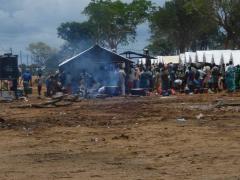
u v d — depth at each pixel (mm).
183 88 48250
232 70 45156
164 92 45781
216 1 89125
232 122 22812
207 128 20828
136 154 15273
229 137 18125
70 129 21859
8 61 43969
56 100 36062
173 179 11641
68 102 37031
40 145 17562
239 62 59469
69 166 13602
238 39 91812
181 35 113312
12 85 44125
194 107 30844
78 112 29891
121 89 44406
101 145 17234
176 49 121625
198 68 50938
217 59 62281
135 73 46156
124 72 44500
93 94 43531
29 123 24484
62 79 46250
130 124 23125
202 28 108688
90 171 12859
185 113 27516
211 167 12945
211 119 24219
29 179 12023
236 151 15227
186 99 37688
